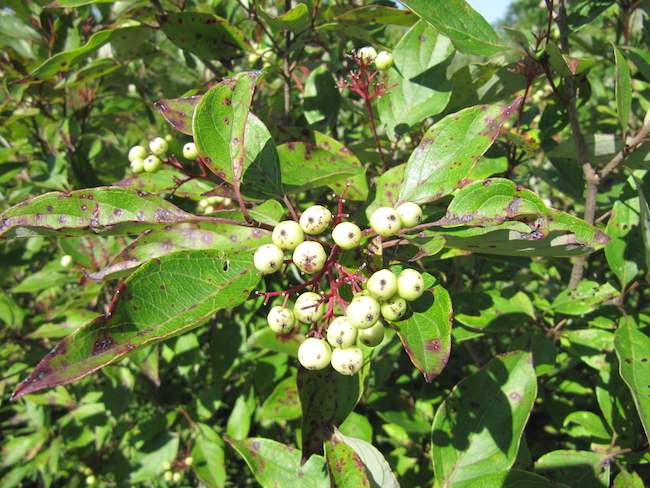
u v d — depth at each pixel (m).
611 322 0.18
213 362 0.26
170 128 0.35
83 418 0.31
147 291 0.10
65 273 0.30
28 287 0.29
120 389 0.28
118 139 0.37
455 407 0.15
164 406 0.34
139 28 0.21
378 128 0.27
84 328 0.09
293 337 0.21
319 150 0.17
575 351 0.19
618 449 0.18
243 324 0.26
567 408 0.24
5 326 0.29
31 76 0.21
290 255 0.18
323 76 0.24
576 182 0.22
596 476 0.17
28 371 0.31
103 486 0.35
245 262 0.12
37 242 0.32
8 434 0.43
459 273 0.24
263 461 0.15
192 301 0.11
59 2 0.19
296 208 0.22
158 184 0.18
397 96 0.19
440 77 0.19
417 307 0.11
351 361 0.11
